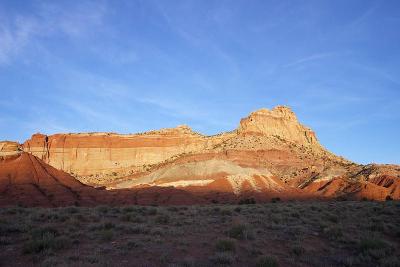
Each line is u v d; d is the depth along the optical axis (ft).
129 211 112.68
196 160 527.81
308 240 74.90
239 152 546.67
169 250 60.59
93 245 62.03
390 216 112.16
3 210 108.37
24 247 57.11
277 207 141.59
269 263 53.93
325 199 354.95
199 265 52.19
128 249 60.44
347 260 59.26
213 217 102.99
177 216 100.89
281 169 537.24
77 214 95.76
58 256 53.88
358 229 88.63
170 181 441.27
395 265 56.54
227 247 62.08
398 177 442.91
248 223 88.79
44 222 84.69
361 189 372.79
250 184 402.52
